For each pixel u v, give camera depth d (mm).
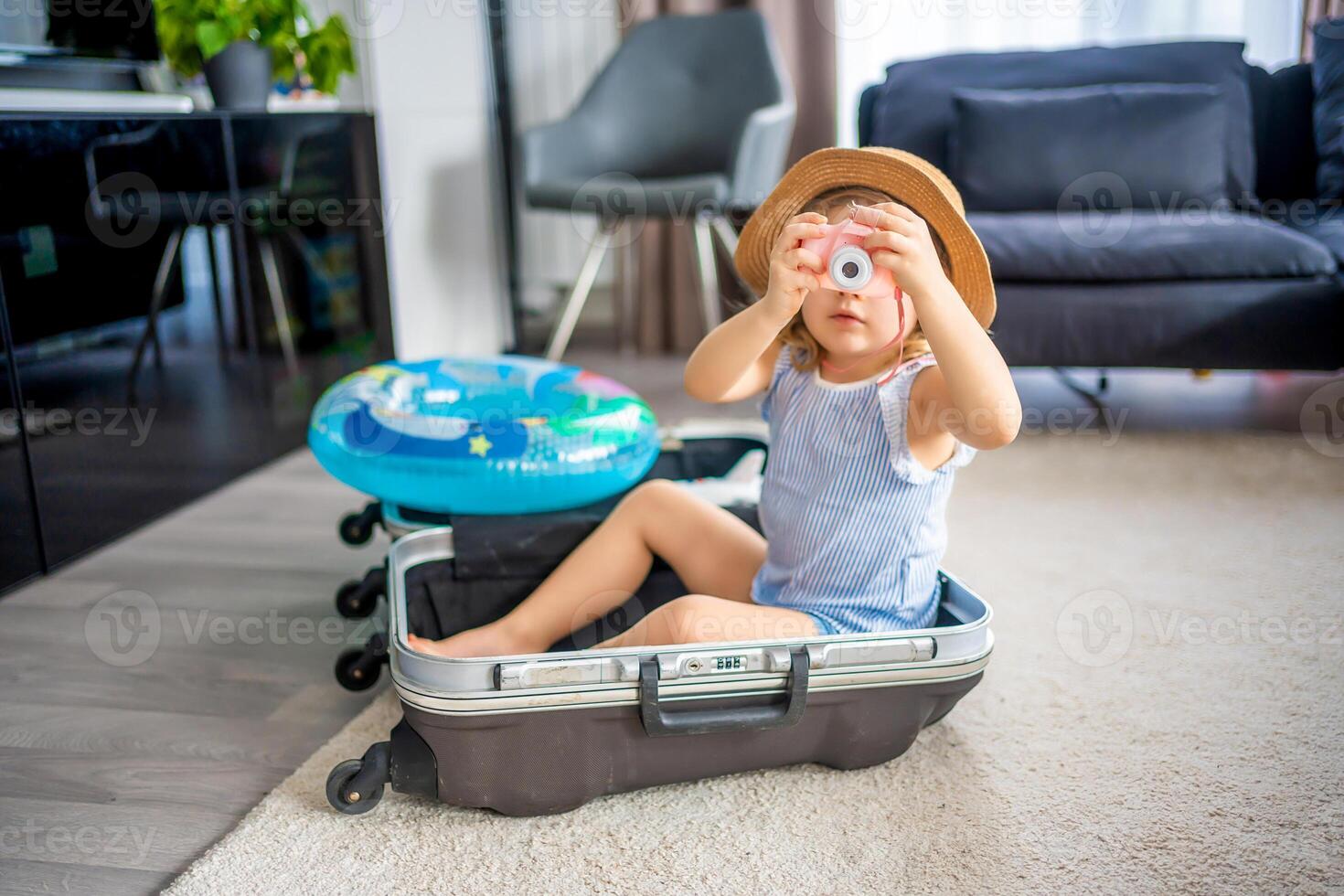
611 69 2836
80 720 1164
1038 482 1888
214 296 1884
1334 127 2361
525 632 1132
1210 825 946
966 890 866
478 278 2938
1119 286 2002
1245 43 2486
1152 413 2309
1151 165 2307
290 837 940
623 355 3010
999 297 2037
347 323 2309
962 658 961
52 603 1463
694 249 2654
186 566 1590
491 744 907
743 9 2779
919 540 1056
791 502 1087
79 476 1603
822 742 992
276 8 2129
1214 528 1659
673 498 1189
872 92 2678
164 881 904
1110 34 2898
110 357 1646
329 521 1776
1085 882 873
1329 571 1494
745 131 2420
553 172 2723
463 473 1253
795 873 888
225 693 1220
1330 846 914
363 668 1175
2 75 1756
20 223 1461
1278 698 1161
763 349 1032
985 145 2367
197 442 1867
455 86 2740
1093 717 1129
